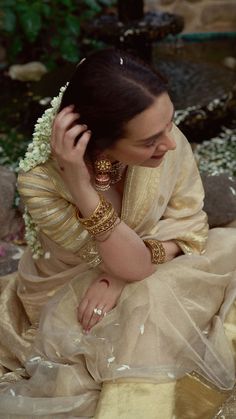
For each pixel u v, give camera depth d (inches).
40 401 74.0
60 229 75.1
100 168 71.4
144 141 66.4
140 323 74.2
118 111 64.3
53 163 73.7
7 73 193.0
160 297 75.1
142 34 165.0
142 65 65.7
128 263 74.7
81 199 70.8
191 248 81.8
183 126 153.7
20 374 81.8
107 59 65.3
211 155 149.7
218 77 177.3
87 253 76.7
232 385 76.7
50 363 76.8
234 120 161.5
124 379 73.0
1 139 157.9
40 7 186.9
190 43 210.1
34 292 84.9
